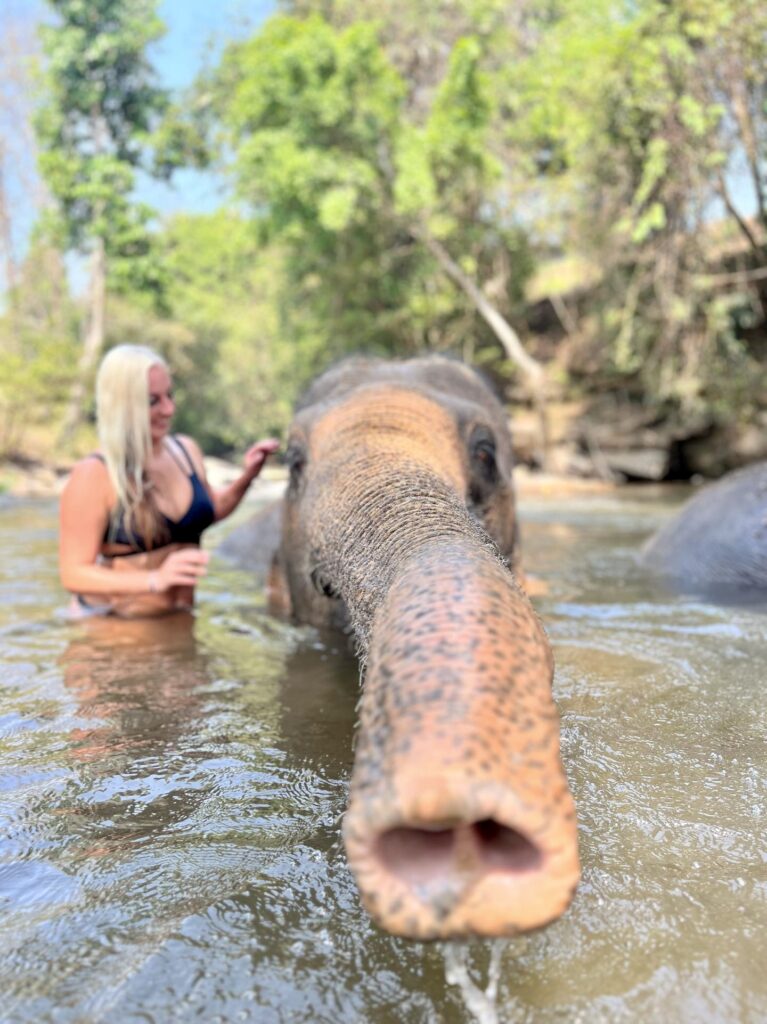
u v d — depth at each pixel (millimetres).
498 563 686
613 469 10977
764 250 8961
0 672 1512
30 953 666
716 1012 584
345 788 966
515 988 611
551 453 11367
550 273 12961
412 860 496
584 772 972
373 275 12289
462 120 10352
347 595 876
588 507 5977
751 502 2355
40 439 13664
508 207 11758
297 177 10164
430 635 558
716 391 10039
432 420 1411
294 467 1653
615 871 762
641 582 2408
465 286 11414
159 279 16141
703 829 838
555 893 470
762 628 1736
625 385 11281
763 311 9852
